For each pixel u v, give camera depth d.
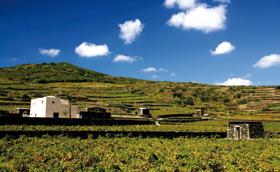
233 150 39.22
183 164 29.80
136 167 27.61
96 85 194.25
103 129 51.06
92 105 107.19
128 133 51.25
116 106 111.62
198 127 63.69
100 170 26.12
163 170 26.44
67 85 186.12
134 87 193.38
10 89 138.12
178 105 135.62
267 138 55.00
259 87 189.62
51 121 53.28
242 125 55.75
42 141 40.25
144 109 95.31
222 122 83.06
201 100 171.50
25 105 95.19
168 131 54.44
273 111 130.50
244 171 27.45
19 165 26.50
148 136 51.75
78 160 29.06
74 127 51.03
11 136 42.12
